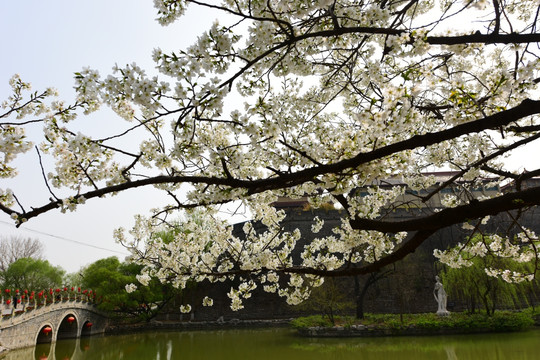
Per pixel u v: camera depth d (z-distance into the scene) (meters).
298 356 19.75
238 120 4.54
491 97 4.32
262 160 6.13
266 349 22.28
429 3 7.10
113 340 31.14
